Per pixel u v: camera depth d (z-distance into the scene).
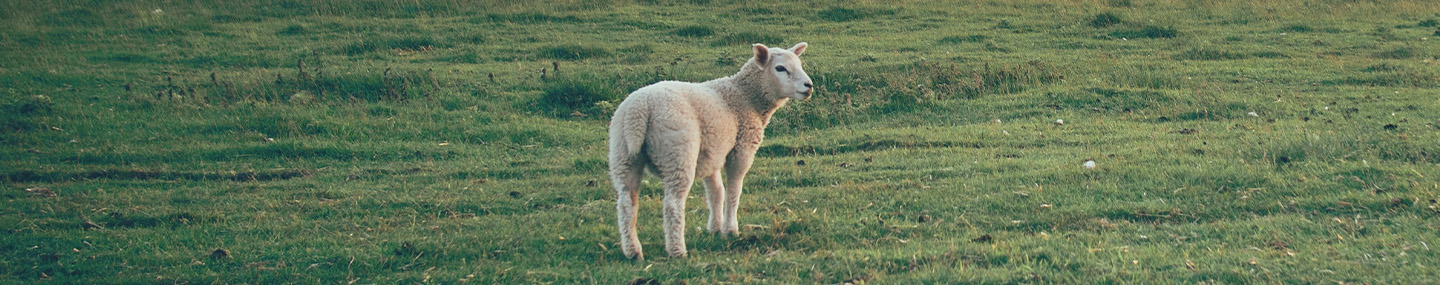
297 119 10.25
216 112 10.87
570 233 6.38
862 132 10.00
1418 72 12.83
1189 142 8.82
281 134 10.01
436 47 16.12
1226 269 5.12
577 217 6.89
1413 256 5.23
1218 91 11.69
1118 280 5.01
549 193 7.69
